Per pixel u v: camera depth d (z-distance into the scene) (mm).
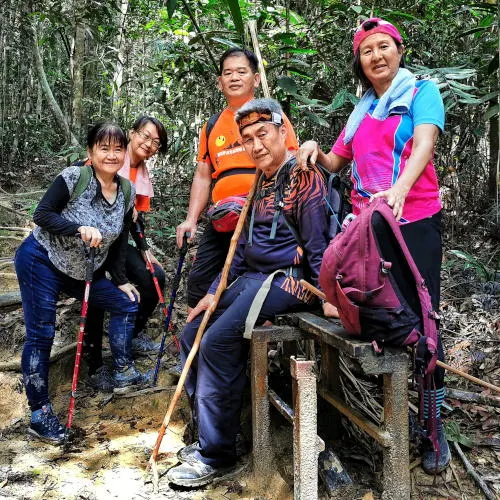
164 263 4355
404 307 1842
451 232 4457
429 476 2238
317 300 2348
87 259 2557
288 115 3727
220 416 2229
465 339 3170
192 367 2543
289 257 2273
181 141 5695
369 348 1835
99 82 9023
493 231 4328
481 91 3887
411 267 1858
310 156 2193
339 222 2270
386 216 1829
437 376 2148
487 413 2619
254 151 2242
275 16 4012
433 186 2172
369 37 2158
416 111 2092
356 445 2434
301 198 2211
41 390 2588
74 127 6617
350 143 2377
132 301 2912
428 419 2021
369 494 2090
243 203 2566
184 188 5875
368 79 2277
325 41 4262
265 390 2221
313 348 2660
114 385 3041
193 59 4480
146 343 3434
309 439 1781
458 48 4527
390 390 1871
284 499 2143
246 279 2359
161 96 5344
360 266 1796
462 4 3854
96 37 6875
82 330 2568
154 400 2895
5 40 8125
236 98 2766
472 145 4438
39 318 2574
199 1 4277
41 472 2357
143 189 3217
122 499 2168
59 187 2525
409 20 3959
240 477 2303
